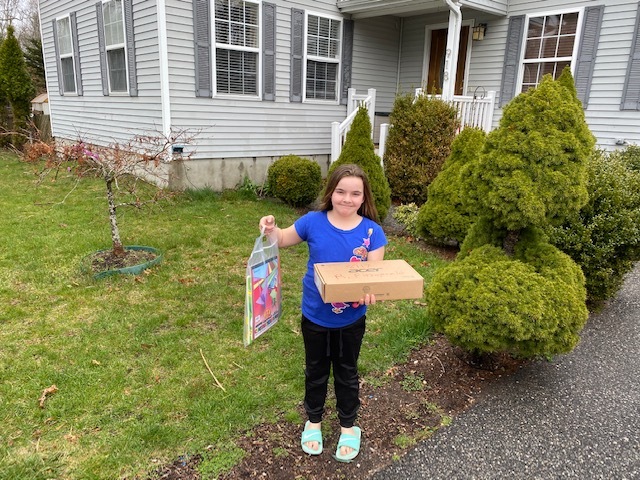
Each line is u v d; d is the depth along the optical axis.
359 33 9.56
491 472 2.12
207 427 2.29
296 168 7.18
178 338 3.16
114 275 4.16
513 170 2.77
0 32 24.59
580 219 3.73
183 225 5.92
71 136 11.17
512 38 8.73
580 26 7.84
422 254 5.29
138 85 7.77
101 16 8.53
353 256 2.08
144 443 2.17
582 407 2.59
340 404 2.21
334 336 2.08
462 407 2.57
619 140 7.70
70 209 6.47
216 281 4.20
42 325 3.28
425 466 2.14
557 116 2.76
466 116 8.24
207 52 7.38
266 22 7.89
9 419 2.32
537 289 2.56
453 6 7.66
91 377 2.67
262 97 8.18
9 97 11.69
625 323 3.69
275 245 2.17
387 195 6.29
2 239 5.08
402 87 10.70
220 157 7.93
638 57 7.33
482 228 3.12
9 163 10.28
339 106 9.52
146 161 4.68
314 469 2.10
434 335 3.31
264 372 2.79
